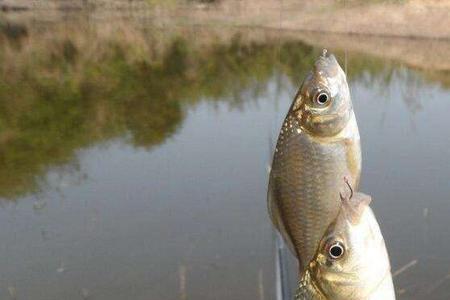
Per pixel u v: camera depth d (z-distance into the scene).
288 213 2.03
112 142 13.02
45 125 14.38
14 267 7.50
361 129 12.31
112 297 6.79
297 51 23.75
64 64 23.03
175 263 7.34
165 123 14.45
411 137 11.53
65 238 8.20
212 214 8.69
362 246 1.91
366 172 9.72
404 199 8.52
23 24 33.19
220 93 18.02
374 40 25.05
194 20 33.16
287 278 3.46
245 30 29.86
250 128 13.43
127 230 8.36
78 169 11.20
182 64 23.19
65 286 7.05
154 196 9.60
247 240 7.75
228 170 10.59
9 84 19.42
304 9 29.58
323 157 1.99
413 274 6.68
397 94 15.66
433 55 21.81
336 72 2.01
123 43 27.84
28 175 10.90
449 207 8.18
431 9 25.70
